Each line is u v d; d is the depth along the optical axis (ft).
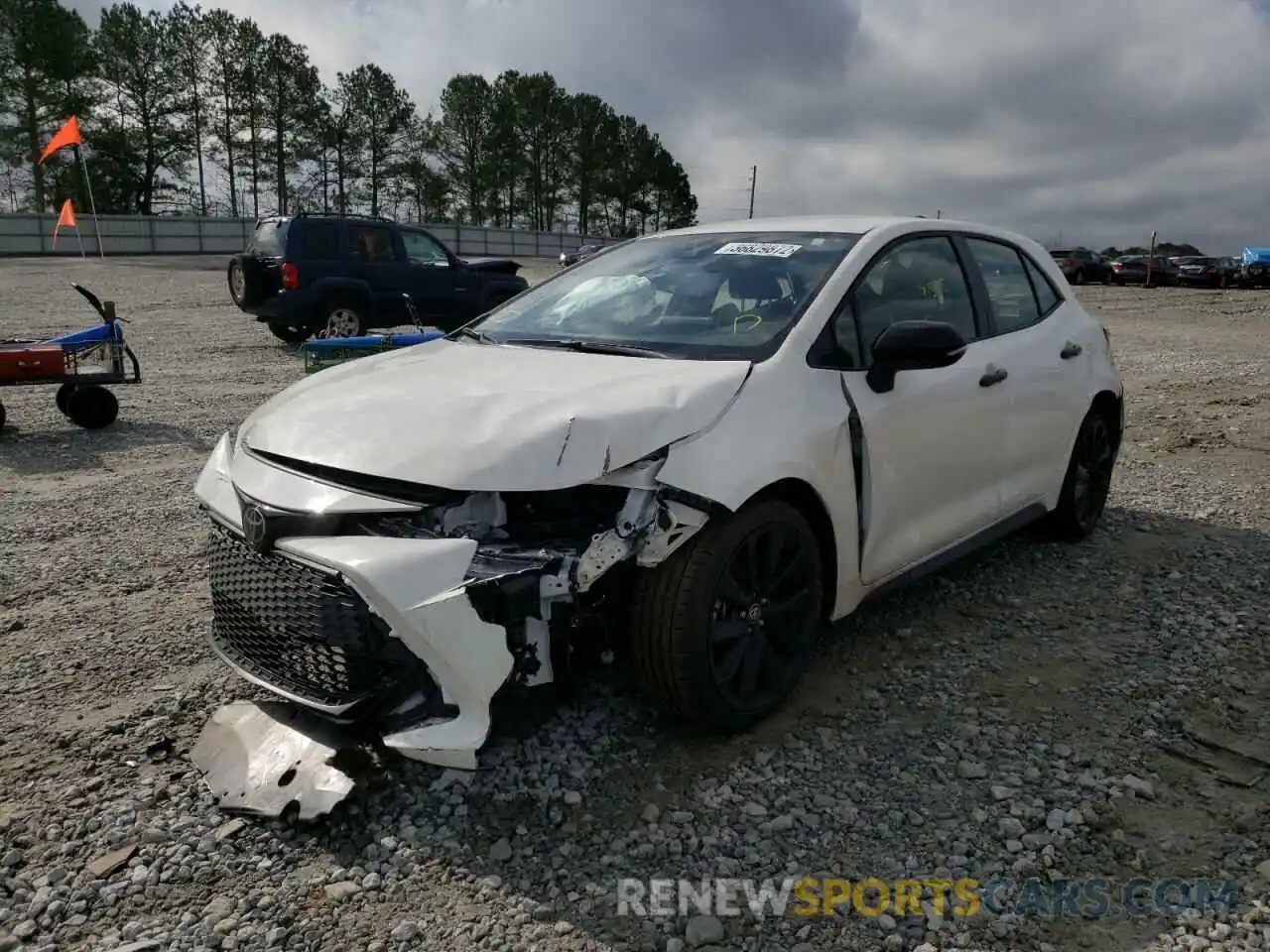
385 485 9.67
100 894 8.65
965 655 13.34
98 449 26.53
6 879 8.87
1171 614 14.80
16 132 180.34
